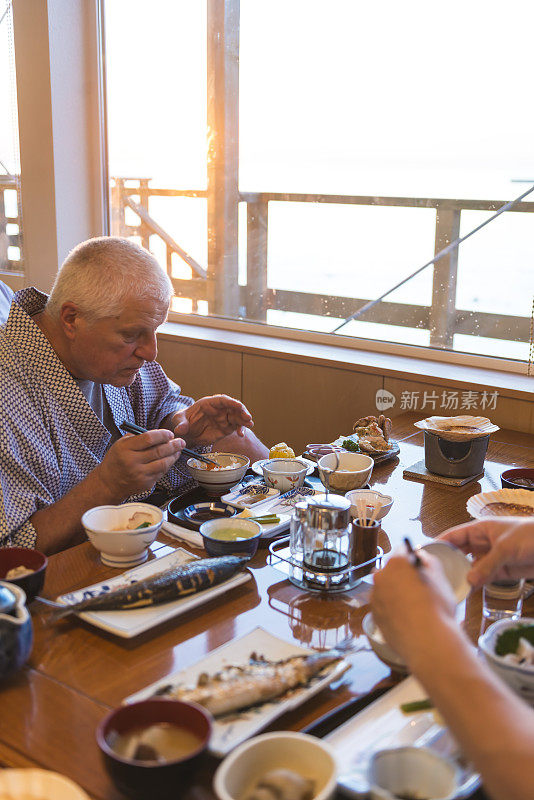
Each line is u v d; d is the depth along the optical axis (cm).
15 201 354
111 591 112
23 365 155
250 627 107
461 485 166
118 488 141
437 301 258
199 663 94
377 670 97
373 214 265
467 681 65
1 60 339
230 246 303
